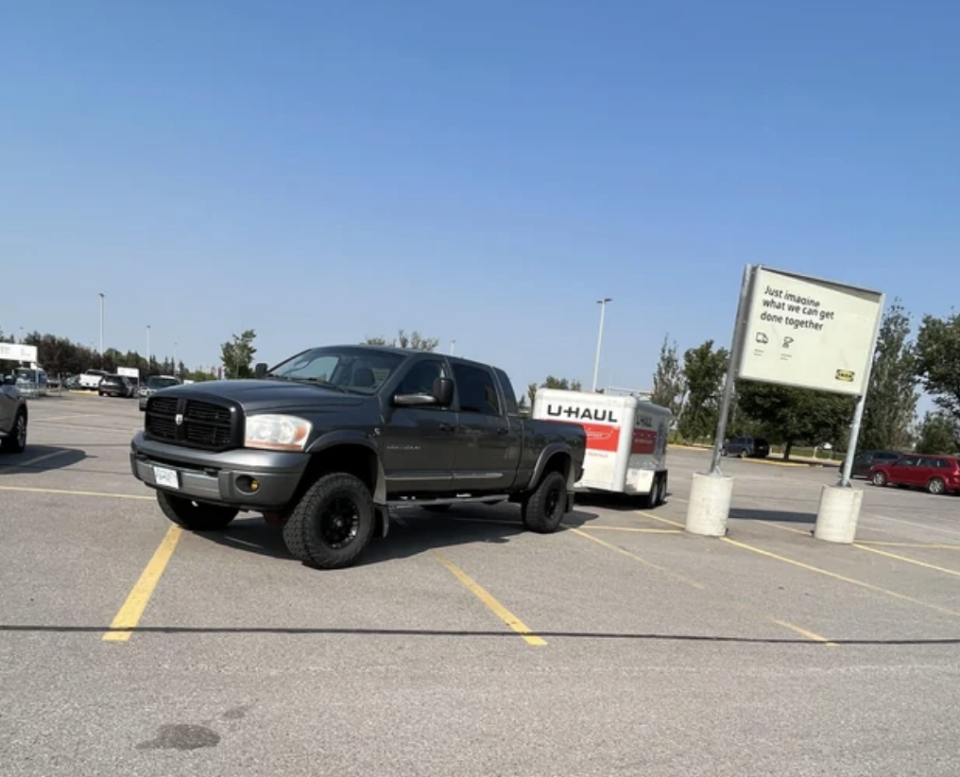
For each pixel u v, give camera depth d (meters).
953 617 7.20
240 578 5.88
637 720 3.99
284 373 7.75
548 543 8.85
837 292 11.55
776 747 3.82
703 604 6.63
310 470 6.40
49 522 7.29
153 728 3.41
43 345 77.69
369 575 6.41
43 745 3.18
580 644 5.16
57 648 4.20
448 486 7.70
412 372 7.41
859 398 11.83
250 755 3.25
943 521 18.14
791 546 10.84
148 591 5.34
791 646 5.64
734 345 11.21
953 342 45.56
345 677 4.18
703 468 30.62
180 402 6.29
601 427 13.12
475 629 5.25
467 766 3.33
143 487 10.06
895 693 4.82
